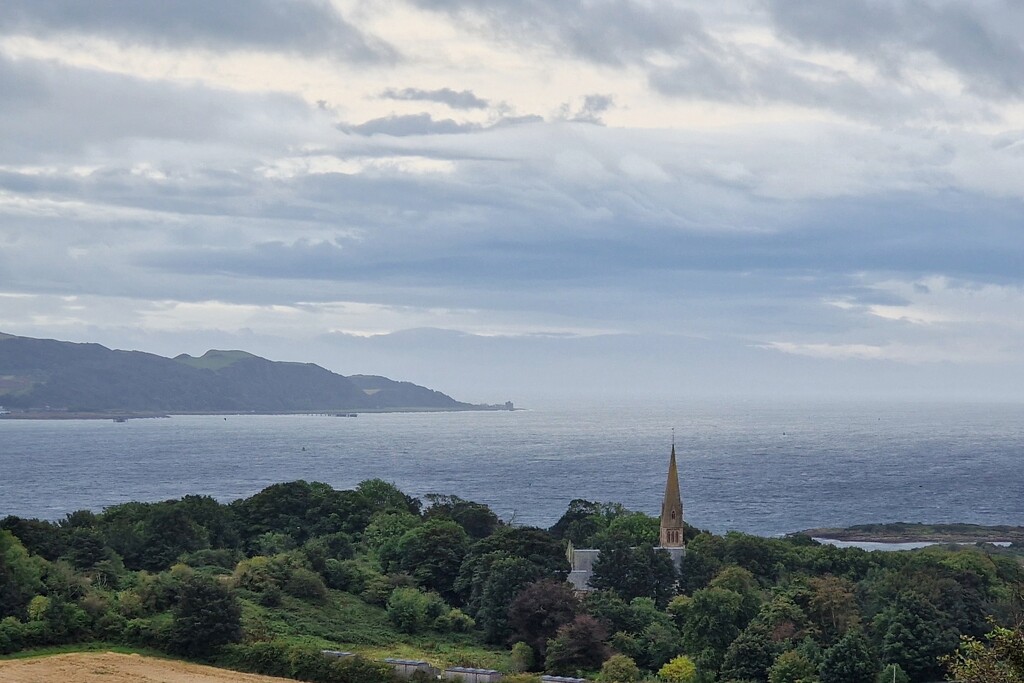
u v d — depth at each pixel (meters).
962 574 142.50
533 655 124.44
